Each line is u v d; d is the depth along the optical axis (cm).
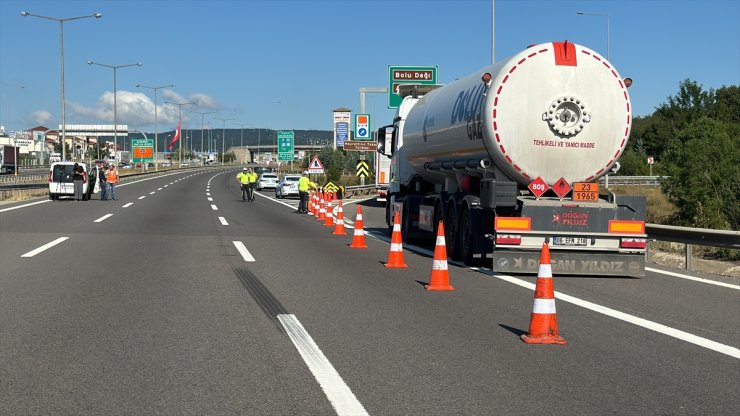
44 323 773
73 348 665
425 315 843
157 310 852
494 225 1198
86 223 2191
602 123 1203
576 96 1198
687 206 3105
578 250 1196
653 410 506
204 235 1888
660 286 1112
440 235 1045
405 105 1986
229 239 1789
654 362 639
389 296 977
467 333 746
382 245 1742
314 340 707
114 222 2252
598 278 1209
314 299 945
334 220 2766
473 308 893
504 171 1234
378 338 719
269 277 1141
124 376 578
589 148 1206
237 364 616
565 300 967
